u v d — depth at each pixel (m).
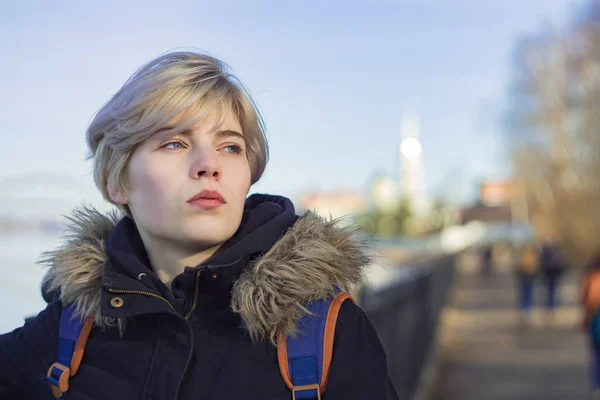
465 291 23.31
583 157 33.31
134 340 1.64
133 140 1.62
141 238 1.78
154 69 1.63
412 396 7.05
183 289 1.59
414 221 64.44
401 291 5.97
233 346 1.58
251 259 1.63
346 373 1.51
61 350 1.69
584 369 9.59
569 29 32.91
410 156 73.25
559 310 16.88
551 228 34.28
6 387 1.80
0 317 3.59
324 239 1.64
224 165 1.64
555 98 34.09
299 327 1.55
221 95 1.64
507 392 8.34
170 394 1.53
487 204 82.75
